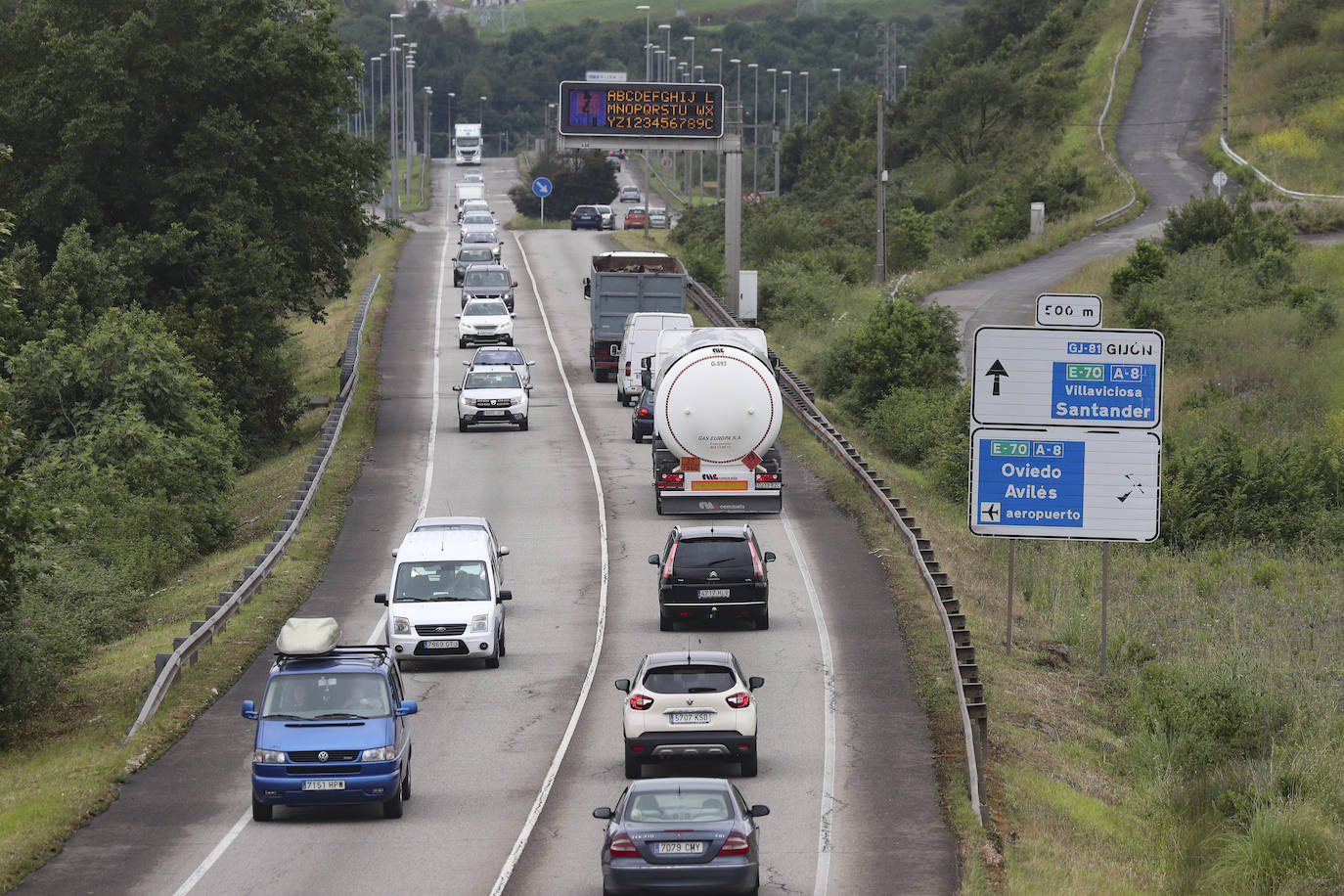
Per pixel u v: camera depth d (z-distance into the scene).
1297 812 90.12
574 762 90.12
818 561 141.75
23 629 107.69
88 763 88.38
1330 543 177.25
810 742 93.19
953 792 83.06
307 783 77.75
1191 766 104.44
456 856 73.31
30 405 169.88
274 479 188.88
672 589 118.94
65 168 199.00
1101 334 118.62
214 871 71.00
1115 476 119.31
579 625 123.75
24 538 98.69
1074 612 143.00
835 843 74.88
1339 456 194.50
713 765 89.19
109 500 156.50
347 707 80.12
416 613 111.62
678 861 61.72
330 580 136.75
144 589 147.00
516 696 105.12
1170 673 118.25
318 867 71.62
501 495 169.50
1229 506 184.25
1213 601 154.12
